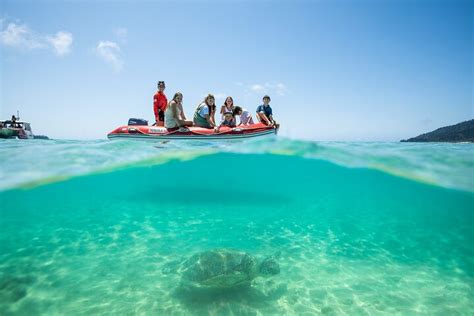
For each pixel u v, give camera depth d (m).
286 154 9.78
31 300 4.66
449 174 8.05
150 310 4.37
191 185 16.25
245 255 5.29
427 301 4.88
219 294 4.91
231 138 11.12
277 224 11.71
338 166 10.56
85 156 8.44
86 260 6.52
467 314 4.48
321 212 16.89
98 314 4.25
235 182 15.75
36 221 12.41
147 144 10.52
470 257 8.03
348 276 5.84
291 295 4.94
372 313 4.44
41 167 7.73
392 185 12.09
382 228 13.45
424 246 9.60
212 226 10.52
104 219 12.02
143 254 6.94
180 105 11.62
